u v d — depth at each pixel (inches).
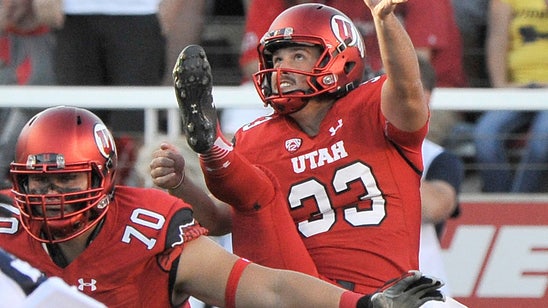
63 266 506.0
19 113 845.2
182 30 966.4
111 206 508.1
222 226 612.4
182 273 502.6
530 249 822.5
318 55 586.9
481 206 820.0
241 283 498.9
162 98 812.0
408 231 580.7
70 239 499.5
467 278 823.1
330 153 582.2
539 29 943.7
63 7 896.9
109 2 894.4
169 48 962.1
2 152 842.2
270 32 587.5
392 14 542.0
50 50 920.3
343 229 577.6
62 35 898.7
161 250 499.5
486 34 974.4
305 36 580.7
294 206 582.6
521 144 898.7
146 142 813.2
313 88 579.8
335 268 574.9
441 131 874.8
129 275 501.7
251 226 568.1
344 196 579.5
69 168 498.3
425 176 753.0
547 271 821.9
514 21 948.0
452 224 820.0
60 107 521.0
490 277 822.5
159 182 581.9
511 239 821.2
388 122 569.6
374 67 884.0
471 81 970.7
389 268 573.9
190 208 514.9
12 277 432.8
